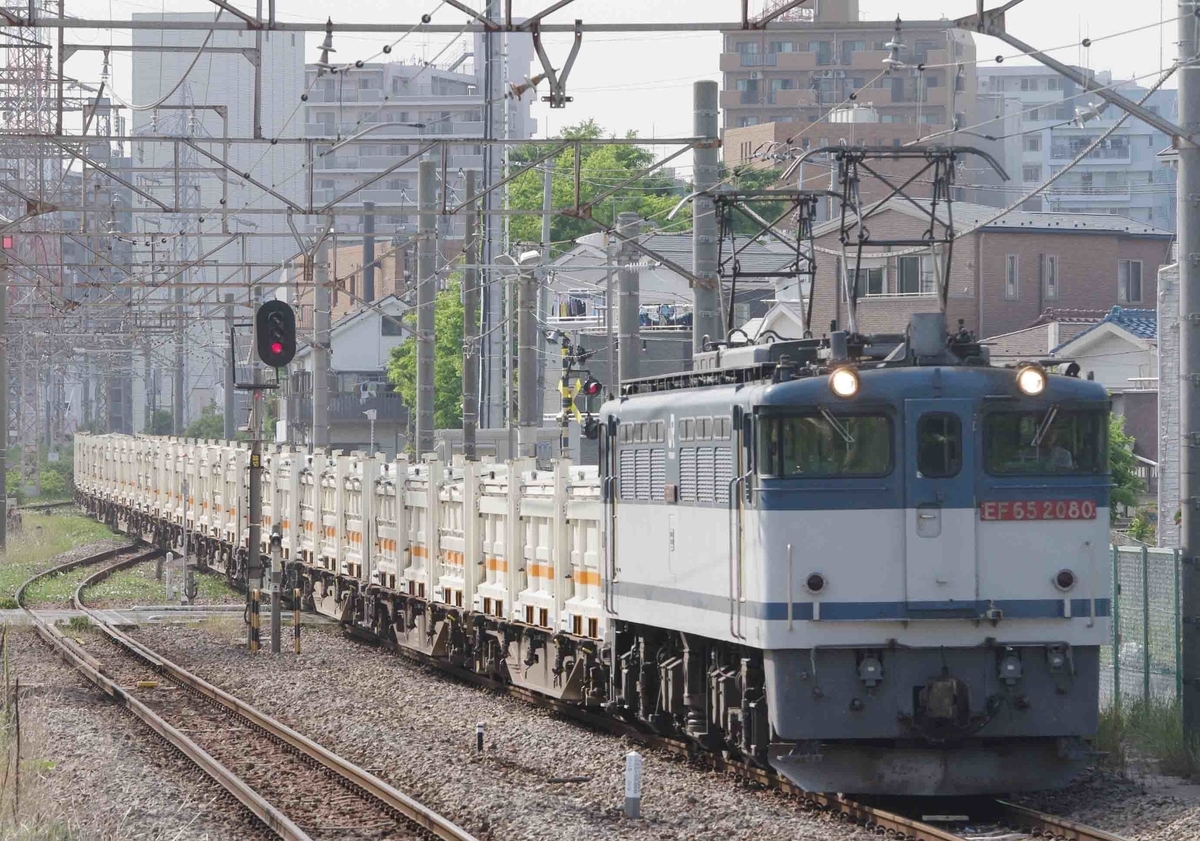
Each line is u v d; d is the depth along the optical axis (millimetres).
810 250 60031
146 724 69062
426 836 46656
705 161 82062
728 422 51906
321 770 58000
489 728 66438
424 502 89312
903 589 48969
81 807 50219
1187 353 57031
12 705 67500
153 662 89438
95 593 132375
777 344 53062
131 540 191125
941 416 49344
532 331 127750
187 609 121375
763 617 49219
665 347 190125
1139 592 63781
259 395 96812
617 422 62125
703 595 54031
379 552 99000
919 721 48906
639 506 59812
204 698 78062
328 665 90062
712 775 55531
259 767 58656
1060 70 57188
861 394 49219
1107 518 50000
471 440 135375
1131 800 49500
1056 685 49344
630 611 60781
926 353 50938
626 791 48875
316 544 113812
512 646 76750
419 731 66188
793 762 49156
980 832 46469
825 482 49125
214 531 145500
